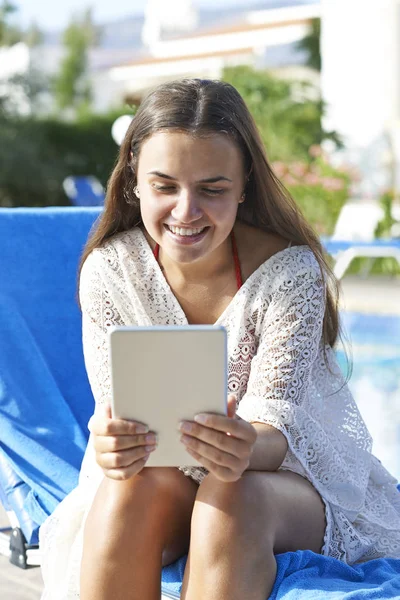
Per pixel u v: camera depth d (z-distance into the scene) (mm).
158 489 2131
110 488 2131
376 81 13992
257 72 15234
